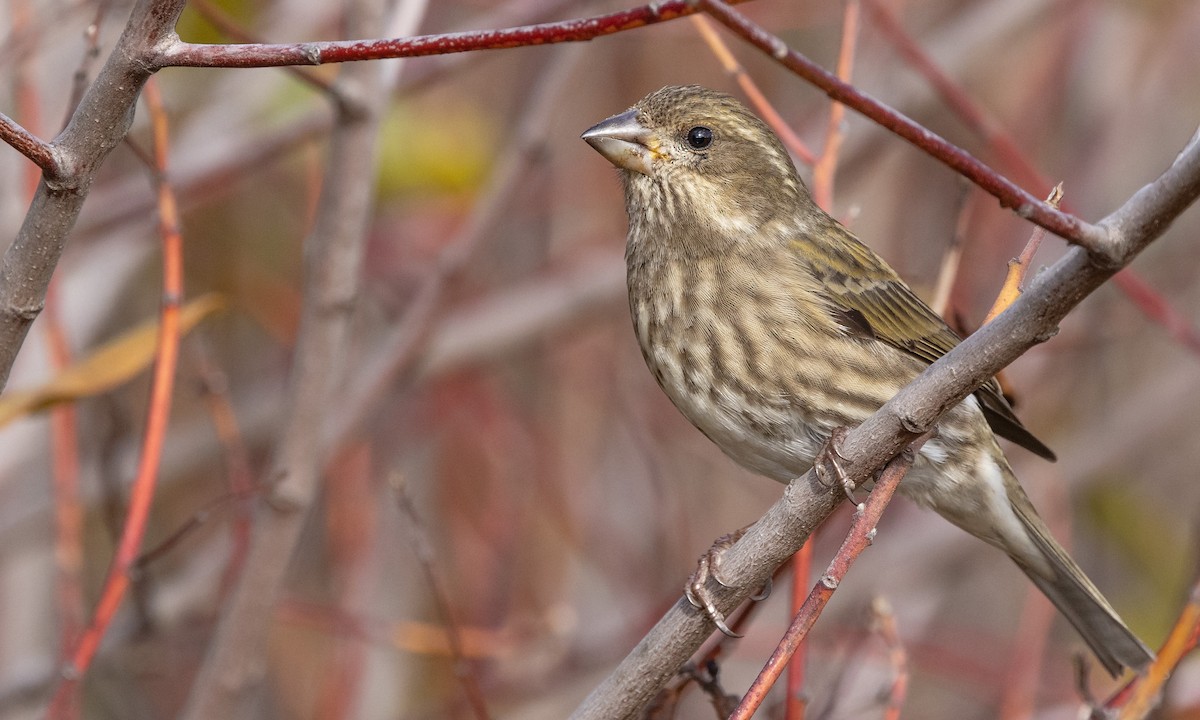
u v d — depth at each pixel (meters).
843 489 6.11
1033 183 9.83
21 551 10.94
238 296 12.80
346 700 10.30
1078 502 12.58
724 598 6.32
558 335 12.60
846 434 6.30
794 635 5.52
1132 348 13.34
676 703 6.97
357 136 8.20
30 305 5.47
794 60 4.76
